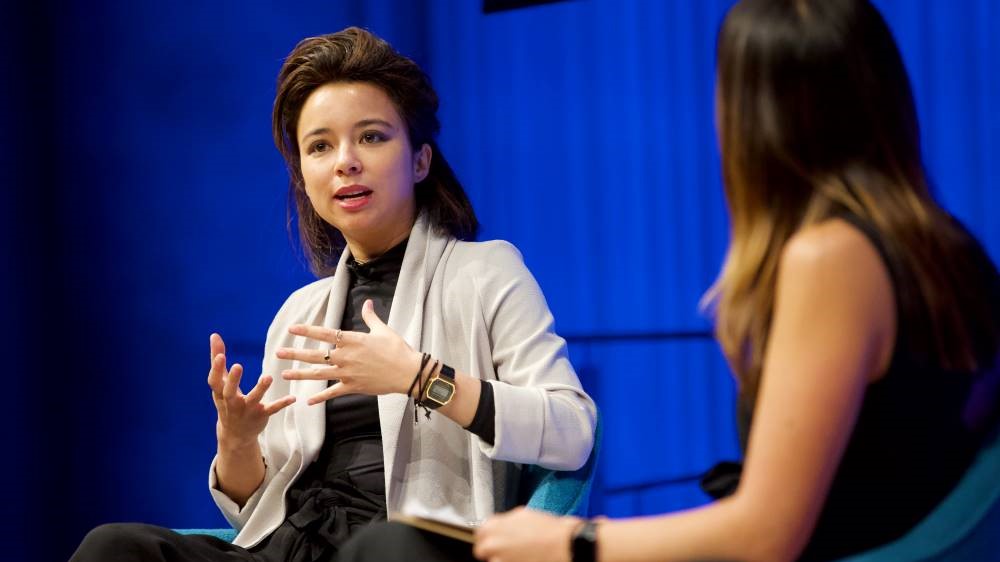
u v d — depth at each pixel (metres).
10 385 13.47
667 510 12.39
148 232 14.00
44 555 13.69
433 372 6.91
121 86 14.02
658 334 12.53
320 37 8.28
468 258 8.02
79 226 14.04
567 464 7.13
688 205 12.41
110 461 13.93
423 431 7.54
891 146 4.23
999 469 4.11
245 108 13.91
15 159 13.65
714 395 12.23
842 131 4.20
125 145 14.02
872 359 3.98
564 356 7.69
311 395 7.93
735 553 3.87
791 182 4.23
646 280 12.66
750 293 4.27
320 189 8.04
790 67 4.22
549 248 13.25
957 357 4.10
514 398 7.03
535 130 13.38
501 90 13.59
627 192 12.80
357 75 8.05
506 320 7.70
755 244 4.25
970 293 4.15
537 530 4.24
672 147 12.52
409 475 7.48
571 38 13.14
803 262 3.94
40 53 13.94
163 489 13.84
